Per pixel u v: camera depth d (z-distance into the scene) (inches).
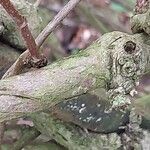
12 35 33.0
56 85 27.4
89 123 33.2
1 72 33.0
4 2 25.0
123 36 27.8
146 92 59.1
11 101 27.0
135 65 27.5
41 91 27.3
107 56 27.6
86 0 59.6
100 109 32.8
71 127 34.0
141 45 28.3
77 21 74.3
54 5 73.4
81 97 32.4
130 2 47.0
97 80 27.7
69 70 27.5
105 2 67.7
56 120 34.0
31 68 28.3
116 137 33.4
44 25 38.6
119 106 27.7
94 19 59.7
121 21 70.8
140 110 36.6
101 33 60.2
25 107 27.3
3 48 33.1
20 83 27.3
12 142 40.7
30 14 33.3
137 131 33.4
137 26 29.3
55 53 56.6
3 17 32.5
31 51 27.6
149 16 28.8
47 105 27.6
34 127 36.4
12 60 33.0
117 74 27.5
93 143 33.6
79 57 27.8
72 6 27.9
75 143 33.9
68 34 83.7
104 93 32.7
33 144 37.1
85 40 81.7
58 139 34.9
